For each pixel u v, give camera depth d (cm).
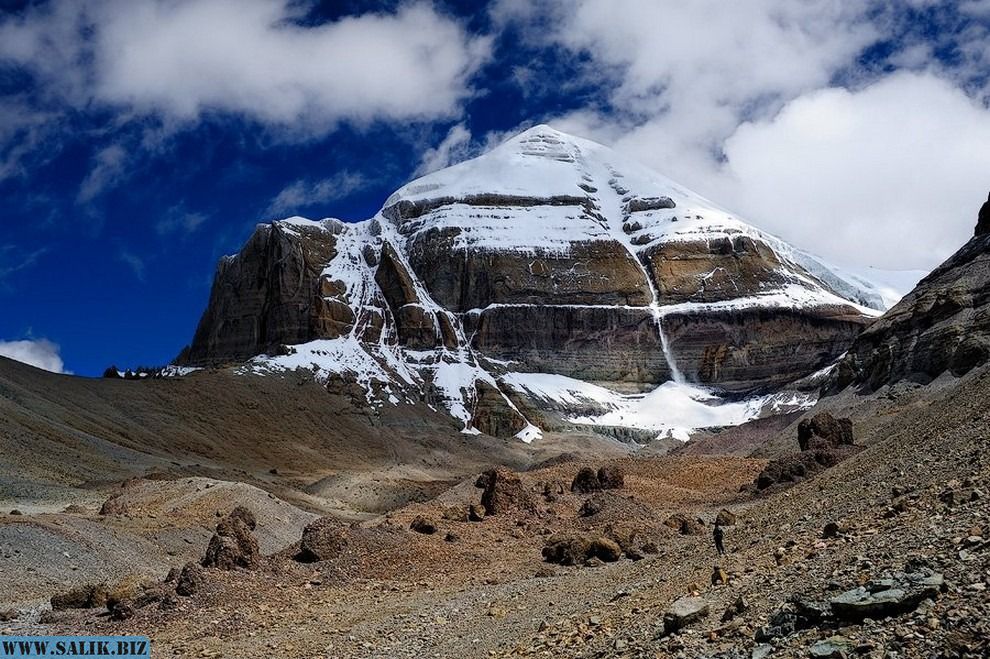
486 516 4812
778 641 1210
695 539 3256
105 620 2695
